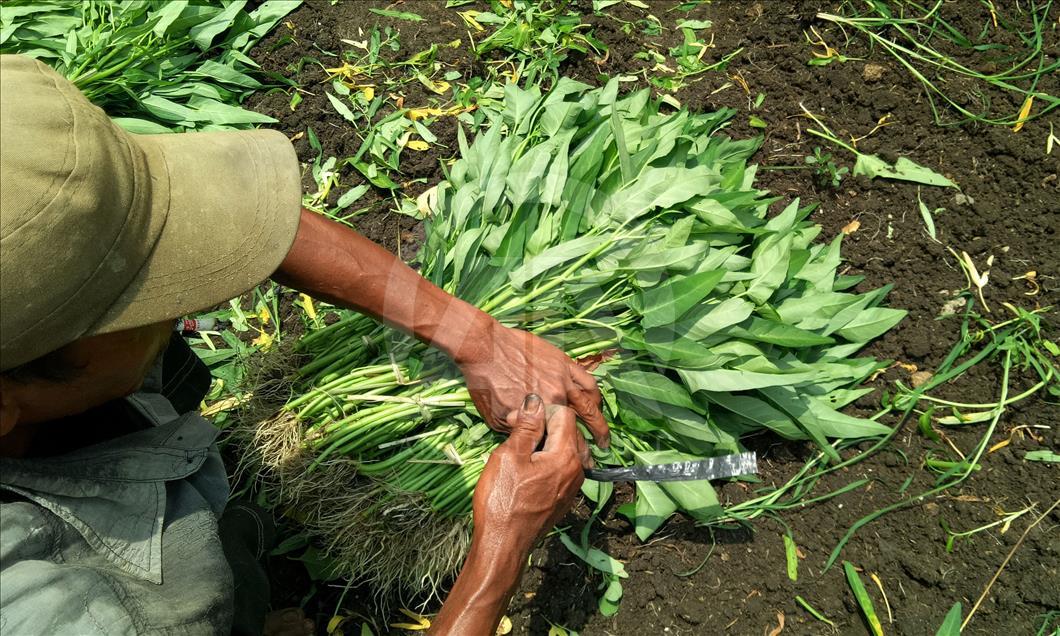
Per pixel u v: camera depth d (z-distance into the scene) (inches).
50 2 108.7
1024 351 84.4
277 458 78.1
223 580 54.7
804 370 78.8
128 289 43.0
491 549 55.4
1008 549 76.5
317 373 79.7
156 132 101.4
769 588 77.0
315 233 59.6
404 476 77.0
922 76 102.3
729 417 81.0
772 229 85.0
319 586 79.3
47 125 38.5
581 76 107.8
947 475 80.4
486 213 80.4
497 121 92.3
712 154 92.1
